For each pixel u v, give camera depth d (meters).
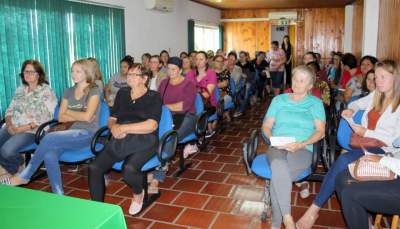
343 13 10.19
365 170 1.93
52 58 4.56
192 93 3.60
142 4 6.56
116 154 2.50
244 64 7.35
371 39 5.23
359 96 3.07
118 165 2.54
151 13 6.89
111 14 5.66
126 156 2.51
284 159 2.27
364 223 1.93
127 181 2.43
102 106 2.99
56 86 4.65
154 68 4.87
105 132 2.92
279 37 10.76
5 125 3.24
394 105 2.22
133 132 2.52
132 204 2.60
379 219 2.28
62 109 3.01
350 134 2.46
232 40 11.09
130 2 6.18
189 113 3.51
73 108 2.97
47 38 4.47
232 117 5.71
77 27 4.95
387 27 4.34
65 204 1.23
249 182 3.24
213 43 10.84
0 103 3.90
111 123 2.73
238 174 3.44
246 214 2.64
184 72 5.00
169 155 2.70
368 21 5.21
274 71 8.77
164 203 2.82
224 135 4.95
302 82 2.47
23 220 1.13
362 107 2.57
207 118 3.77
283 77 8.95
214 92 4.40
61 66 4.71
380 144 2.23
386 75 2.19
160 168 2.83
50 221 1.12
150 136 2.57
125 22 6.07
